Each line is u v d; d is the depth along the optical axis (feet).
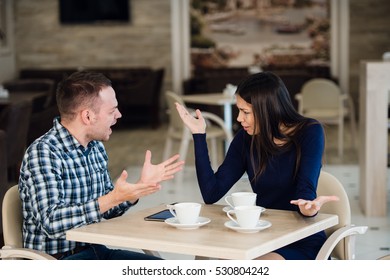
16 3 42.98
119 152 31.68
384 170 18.67
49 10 42.96
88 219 8.59
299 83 39.24
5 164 15.66
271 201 9.77
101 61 43.27
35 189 8.74
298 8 42.60
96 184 9.54
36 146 8.91
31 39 43.24
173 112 23.38
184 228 8.20
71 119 9.14
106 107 9.17
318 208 8.38
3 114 19.49
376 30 42.19
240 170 10.21
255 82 9.59
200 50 43.21
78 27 43.06
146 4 42.78
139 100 39.81
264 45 42.98
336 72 42.73
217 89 38.32
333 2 42.27
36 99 29.58
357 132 36.96
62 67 43.42
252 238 7.72
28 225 9.06
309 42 42.70
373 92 18.47
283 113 9.62
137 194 8.46
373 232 17.15
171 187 23.17
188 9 43.01
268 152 9.61
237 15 43.01
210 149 31.42
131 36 43.01
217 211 9.32
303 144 9.52
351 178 24.34
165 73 43.21
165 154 24.20
